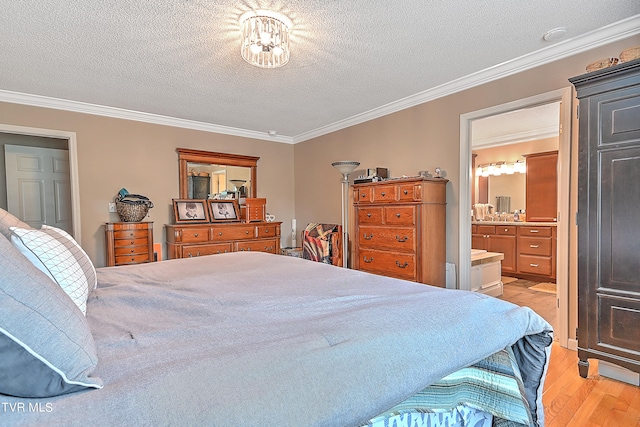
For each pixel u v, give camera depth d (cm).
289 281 154
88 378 62
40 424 52
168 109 384
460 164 312
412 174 356
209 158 454
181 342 83
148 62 261
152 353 76
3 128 321
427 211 300
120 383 63
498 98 283
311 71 282
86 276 123
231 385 64
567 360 225
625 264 180
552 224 475
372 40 232
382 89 325
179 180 432
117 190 387
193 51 244
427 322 97
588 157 192
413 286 141
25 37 221
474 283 377
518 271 513
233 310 111
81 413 55
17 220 122
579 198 196
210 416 57
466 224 310
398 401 77
